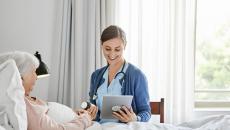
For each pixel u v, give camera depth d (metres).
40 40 2.68
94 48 2.66
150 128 1.58
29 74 1.49
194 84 2.80
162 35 2.72
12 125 1.26
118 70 2.06
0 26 2.63
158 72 2.73
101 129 1.59
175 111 2.72
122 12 2.73
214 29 2.95
